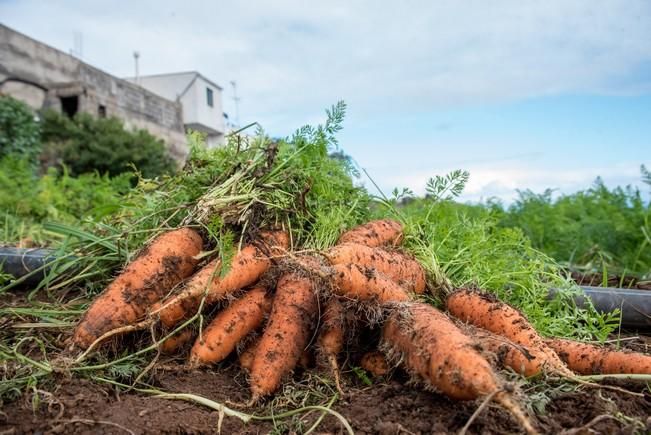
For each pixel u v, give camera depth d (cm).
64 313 55
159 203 65
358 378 48
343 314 48
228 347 49
